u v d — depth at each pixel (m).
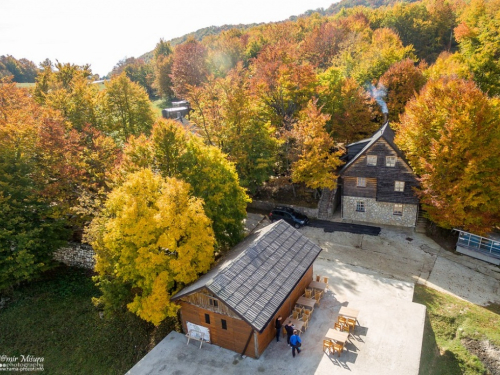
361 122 45.28
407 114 35.59
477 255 31.14
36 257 28.88
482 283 28.20
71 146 32.69
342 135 46.84
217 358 20.31
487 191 29.58
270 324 20.64
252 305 19.03
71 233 31.94
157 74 106.25
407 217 36.19
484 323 23.73
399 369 18.45
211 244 23.34
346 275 28.89
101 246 24.25
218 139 40.47
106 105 47.19
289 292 20.92
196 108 41.41
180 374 19.34
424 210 36.19
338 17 132.38
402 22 97.94
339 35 83.38
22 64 146.25
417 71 48.31
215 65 90.38
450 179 30.34
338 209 41.59
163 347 21.52
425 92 34.31
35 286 30.39
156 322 21.02
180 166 28.56
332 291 26.30
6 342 25.86
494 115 29.08
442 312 24.67
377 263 30.86
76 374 23.27
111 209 23.78
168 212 21.66
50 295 29.48
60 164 30.88
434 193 31.16
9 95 47.31
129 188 23.19
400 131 35.91
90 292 29.62
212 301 19.98
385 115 42.75
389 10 109.62
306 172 37.56
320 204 40.78
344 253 32.75
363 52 66.38
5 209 27.89
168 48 136.50
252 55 95.69
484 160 29.11
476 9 66.56
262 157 39.69
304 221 37.97
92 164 34.06
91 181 33.44
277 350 20.41
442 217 31.69
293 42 86.31
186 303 21.42
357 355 19.58
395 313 22.98
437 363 21.11
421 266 30.41
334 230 36.91
